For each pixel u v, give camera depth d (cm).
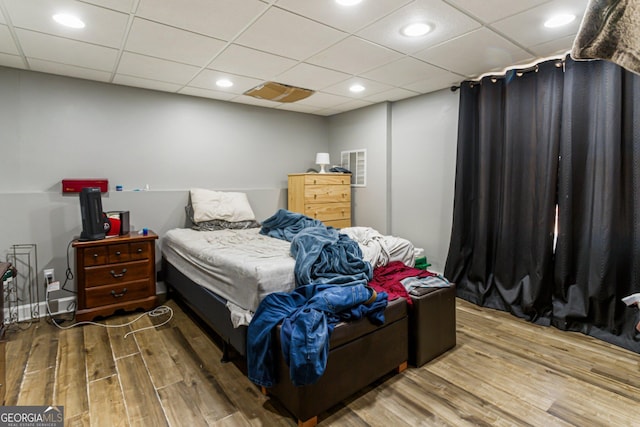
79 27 229
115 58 284
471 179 359
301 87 373
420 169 410
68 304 328
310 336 161
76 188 327
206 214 383
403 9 208
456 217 361
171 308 337
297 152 502
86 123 341
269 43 257
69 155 333
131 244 318
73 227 329
